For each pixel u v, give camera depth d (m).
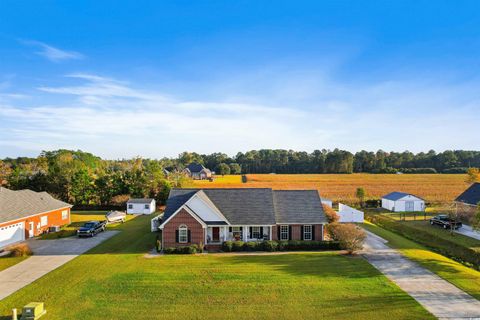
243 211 34.91
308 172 184.38
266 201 36.09
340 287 21.52
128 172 65.75
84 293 20.56
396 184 104.19
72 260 27.88
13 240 34.62
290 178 129.75
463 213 42.81
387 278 23.30
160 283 22.22
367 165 183.75
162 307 18.64
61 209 44.97
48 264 26.75
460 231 41.00
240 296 20.11
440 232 40.62
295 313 17.98
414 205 60.25
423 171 166.12
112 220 46.91
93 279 23.02
